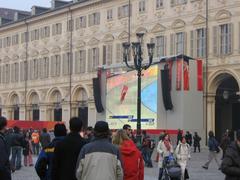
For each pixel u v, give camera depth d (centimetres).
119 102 5962
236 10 5275
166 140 2294
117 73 6066
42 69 8194
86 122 7256
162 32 6138
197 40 5681
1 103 9231
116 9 6862
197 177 2684
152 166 3291
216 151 3209
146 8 6391
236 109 6059
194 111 5409
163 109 5484
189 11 5791
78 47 7494
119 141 1173
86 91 7256
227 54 5344
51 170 1091
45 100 8075
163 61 5491
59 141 1084
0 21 9462
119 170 955
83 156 955
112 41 6900
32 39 8481
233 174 981
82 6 7412
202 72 5519
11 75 8975
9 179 1188
